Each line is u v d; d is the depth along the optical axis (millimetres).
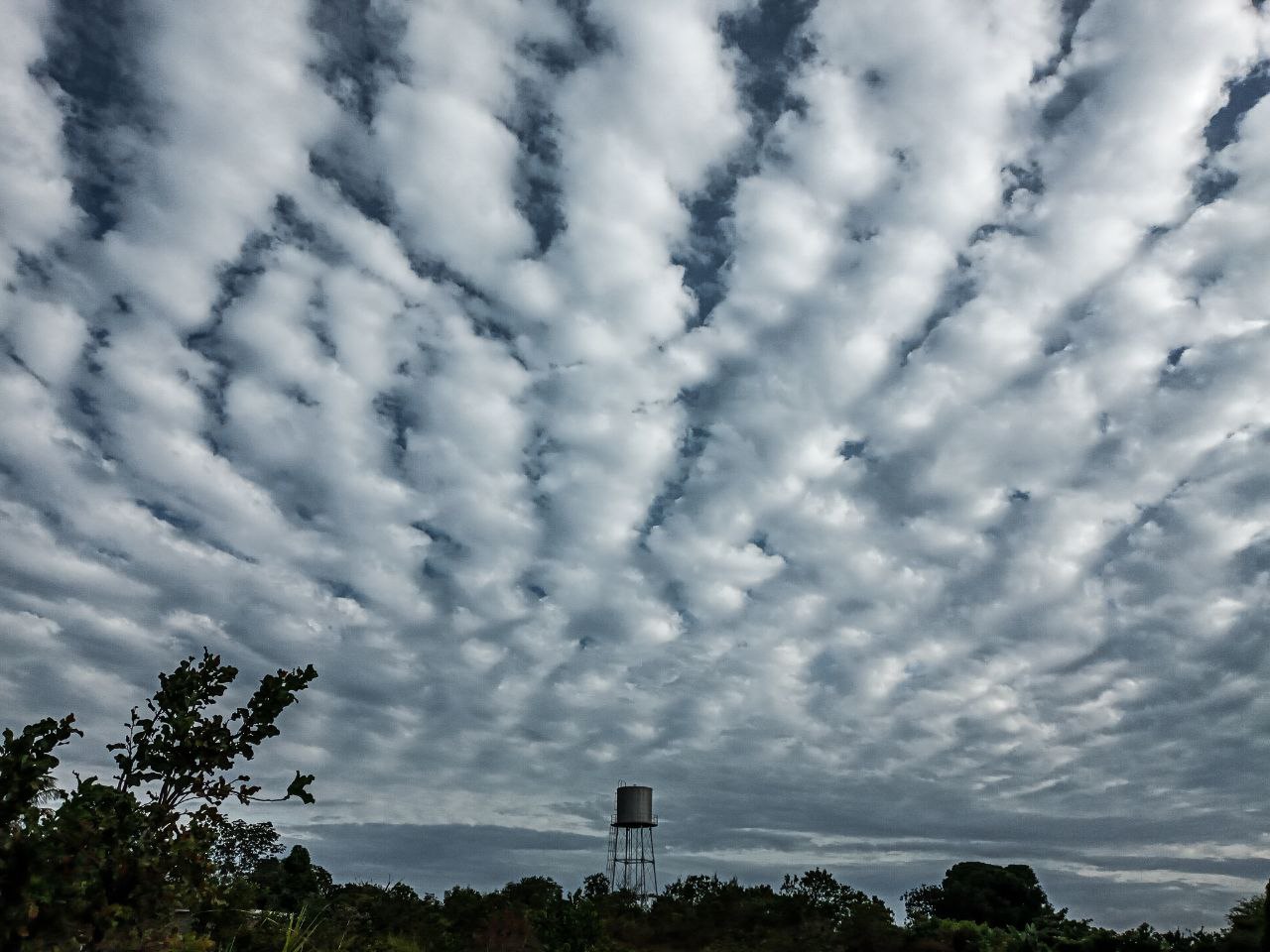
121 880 4992
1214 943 24609
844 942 34219
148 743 6000
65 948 4617
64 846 4855
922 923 34781
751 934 36281
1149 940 26703
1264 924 23438
